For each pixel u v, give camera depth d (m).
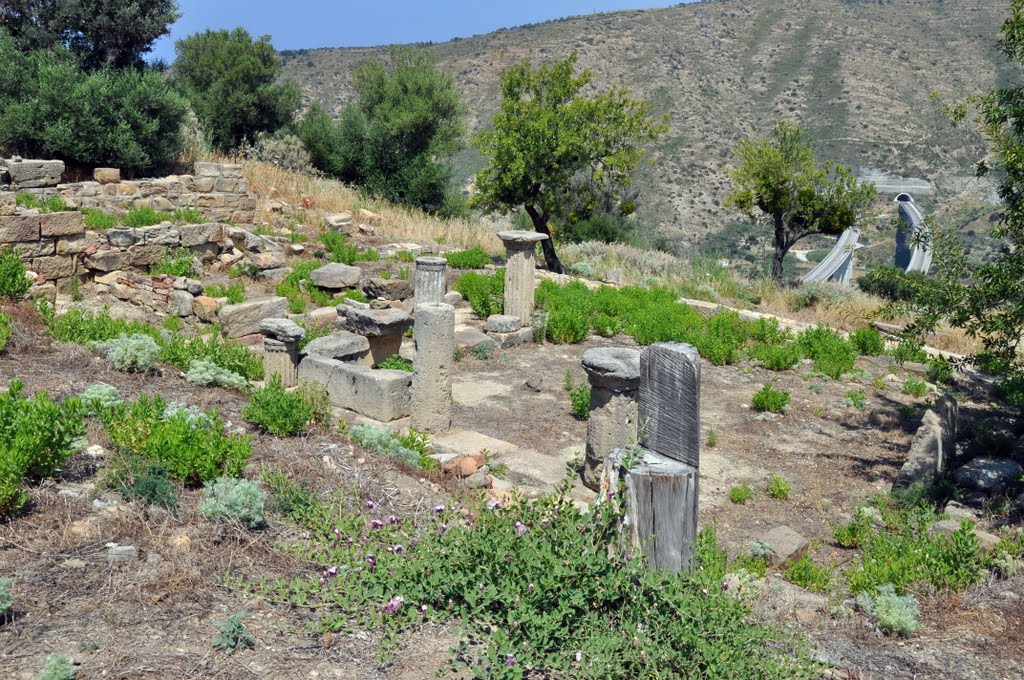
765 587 5.95
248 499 5.46
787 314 20.05
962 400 13.29
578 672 4.04
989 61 90.50
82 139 22.16
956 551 6.17
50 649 3.85
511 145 20.94
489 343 14.28
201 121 31.97
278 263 17.77
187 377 8.97
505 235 15.35
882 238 64.69
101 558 4.73
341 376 10.23
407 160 32.28
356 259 20.17
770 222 25.86
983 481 8.86
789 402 12.37
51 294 14.16
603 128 21.39
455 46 111.50
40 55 23.70
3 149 21.91
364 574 4.83
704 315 18.58
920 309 10.06
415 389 9.95
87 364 8.87
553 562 4.46
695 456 4.63
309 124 32.53
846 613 5.57
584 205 23.53
